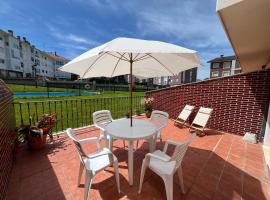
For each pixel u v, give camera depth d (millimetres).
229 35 2244
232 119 4234
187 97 5176
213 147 3348
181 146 1608
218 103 4477
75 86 19609
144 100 6117
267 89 3629
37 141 2885
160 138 3539
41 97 11391
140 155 2912
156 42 2037
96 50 1781
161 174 1746
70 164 2520
